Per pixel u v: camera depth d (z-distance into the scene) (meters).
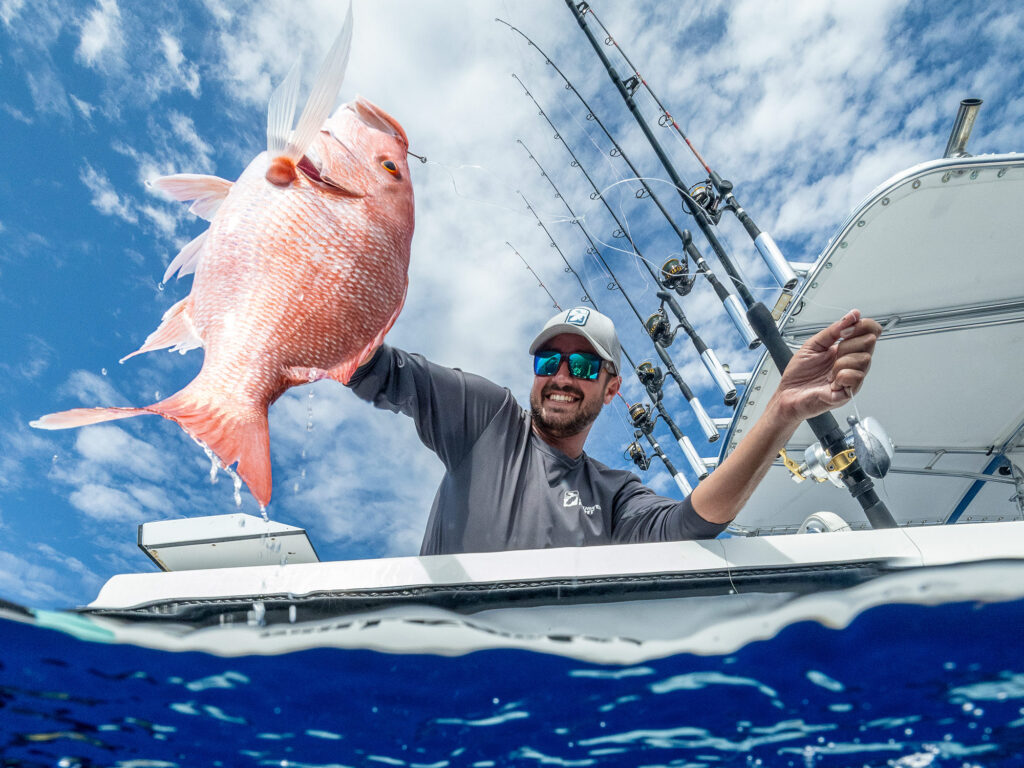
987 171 3.20
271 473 0.92
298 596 1.12
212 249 1.08
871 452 2.04
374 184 1.17
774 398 1.59
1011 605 1.14
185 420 0.90
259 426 0.95
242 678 1.07
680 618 1.15
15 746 1.03
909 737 1.13
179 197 1.22
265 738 1.10
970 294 3.74
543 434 2.14
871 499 2.15
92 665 1.02
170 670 1.06
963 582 1.16
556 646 1.11
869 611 1.16
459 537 1.90
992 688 1.12
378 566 1.22
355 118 1.24
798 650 1.13
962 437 4.43
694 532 1.72
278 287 1.05
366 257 1.12
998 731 1.12
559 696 1.11
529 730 1.11
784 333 3.89
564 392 2.12
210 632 1.07
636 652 1.11
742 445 1.62
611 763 1.14
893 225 3.40
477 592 1.16
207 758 1.09
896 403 4.20
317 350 1.06
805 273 3.84
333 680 1.09
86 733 1.05
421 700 1.10
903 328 3.85
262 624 1.09
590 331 2.18
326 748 1.10
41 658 1.01
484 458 1.99
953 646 1.13
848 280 3.65
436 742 1.11
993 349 3.95
